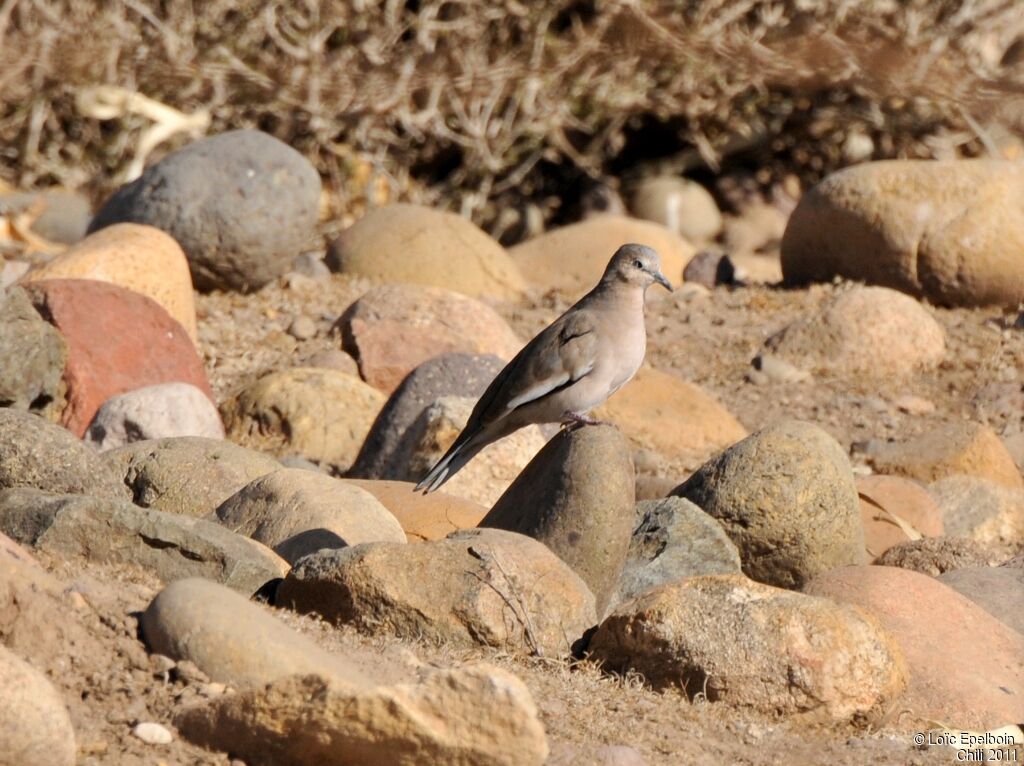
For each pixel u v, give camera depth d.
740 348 17.80
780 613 8.62
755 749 8.12
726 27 25.06
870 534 12.81
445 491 12.63
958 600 9.65
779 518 11.07
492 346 16.30
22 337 13.41
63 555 8.90
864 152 28.84
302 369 15.13
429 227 19.58
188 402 13.41
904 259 18.81
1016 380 17.09
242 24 26.58
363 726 6.92
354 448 14.44
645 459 14.82
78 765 6.76
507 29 26.81
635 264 10.64
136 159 25.56
